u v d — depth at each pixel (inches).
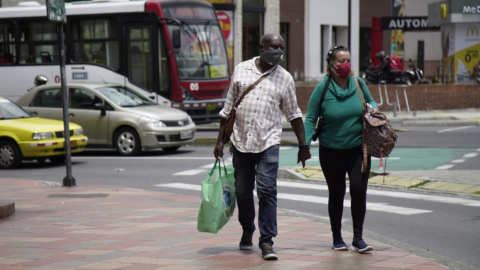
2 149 1756.9
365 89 763.4
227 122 740.7
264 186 719.1
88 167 1747.0
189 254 749.9
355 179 749.3
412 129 2544.3
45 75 2450.8
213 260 720.3
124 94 2033.7
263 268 684.7
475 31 3447.3
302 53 4279.0
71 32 2407.7
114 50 2357.3
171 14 2325.3
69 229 908.0
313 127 753.0
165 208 1085.1
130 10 2330.2
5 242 829.2
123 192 1284.4
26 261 728.3
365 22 4960.6
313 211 1114.1
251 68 730.8
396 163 1626.5
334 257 733.9
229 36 3449.8
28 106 2033.7
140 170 1662.2
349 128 745.0
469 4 3415.4
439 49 5753.0
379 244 809.5
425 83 3737.7
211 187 731.4
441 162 1633.9
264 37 717.3
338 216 768.3
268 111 723.4
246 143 721.6
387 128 738.8
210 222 730.8
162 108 2011.6
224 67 2468.0
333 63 741.9
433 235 914.7
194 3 2404.0
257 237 851.4
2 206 1003.9
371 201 1179.9
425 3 5753.0
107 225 933.2
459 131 2437.3
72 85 2009.1
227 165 1711.4
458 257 795.4
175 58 2310.5
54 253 765.3
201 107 2372.0
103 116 1950.1
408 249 807.1
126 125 1930.4
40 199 1195.3
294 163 1704.0
